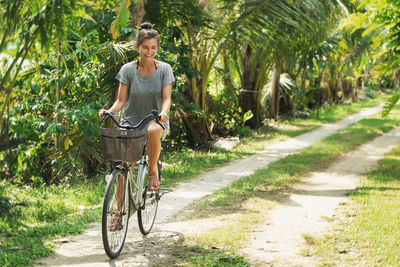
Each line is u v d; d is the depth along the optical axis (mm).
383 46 9641
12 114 7887
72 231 5395
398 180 8688
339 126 17734
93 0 4430
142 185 4938
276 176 9000
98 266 4402
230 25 10992
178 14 9977
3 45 4660
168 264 4516
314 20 10750
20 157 8398
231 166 10344
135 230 5586
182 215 6348
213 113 14289
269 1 10328
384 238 5258
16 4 4133
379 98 30578
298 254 4836
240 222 5980
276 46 12234
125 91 4742
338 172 9609
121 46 8172
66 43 4402
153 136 4543
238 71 16000
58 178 8383
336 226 5801
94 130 7785
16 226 5496
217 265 4473
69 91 8523
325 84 25031
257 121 16281
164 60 9617
